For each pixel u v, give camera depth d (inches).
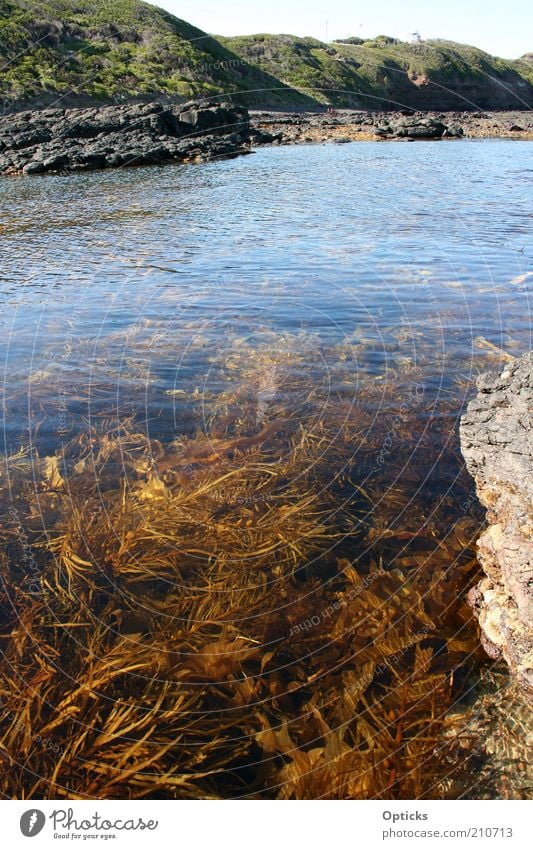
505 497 149.3
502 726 120.6
